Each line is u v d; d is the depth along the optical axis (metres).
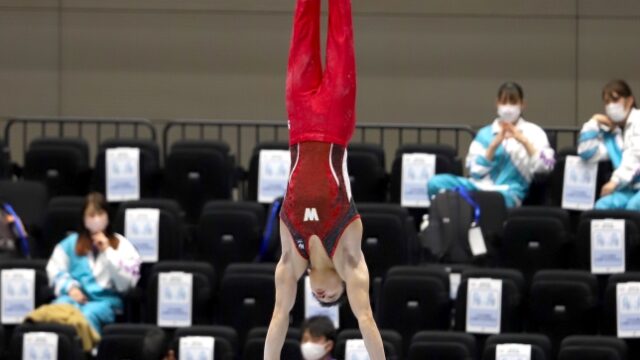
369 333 19.48
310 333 25.84
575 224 30.30
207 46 36.62
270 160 30.56
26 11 36.62
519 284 27.56
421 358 26.23
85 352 27.56
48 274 28.52
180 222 29.50
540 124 36.09
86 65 36.59
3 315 28.56
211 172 30.84
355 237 19.62
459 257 28.97
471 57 36.28
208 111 36.53
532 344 26.27
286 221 19.77
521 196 30.27
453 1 36.28
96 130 36.50
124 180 30.97
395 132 36.03
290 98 19.70
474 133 32.06
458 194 29.06
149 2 36.62
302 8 19.50
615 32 36.09
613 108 29.66
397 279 27.58
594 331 27.75
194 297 28.22
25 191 30.59
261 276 28.09
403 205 30.56
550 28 36.12
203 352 26.84
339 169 19.59
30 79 36.53
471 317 27.53
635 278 27.59
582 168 30.11
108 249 28.52
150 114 36.53
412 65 36.28
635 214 28.56
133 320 29.16
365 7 36.38
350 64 19.56
